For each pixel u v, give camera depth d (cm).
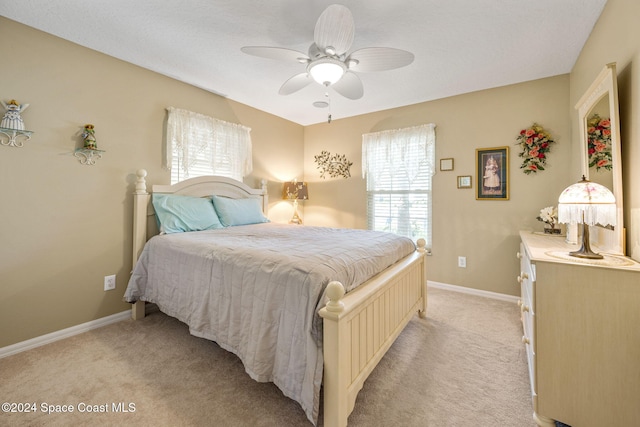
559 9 186
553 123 282
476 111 322
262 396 157
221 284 177
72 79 227
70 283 227
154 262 238
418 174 360
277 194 422
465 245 332
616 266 126
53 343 214
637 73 143
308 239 222
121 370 180
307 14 192
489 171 316
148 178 275
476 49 233
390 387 167
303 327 131
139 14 194
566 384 135
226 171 346
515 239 303
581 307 132
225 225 304
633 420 123
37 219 211
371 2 178
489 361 193
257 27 207
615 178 157
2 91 195
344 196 425
